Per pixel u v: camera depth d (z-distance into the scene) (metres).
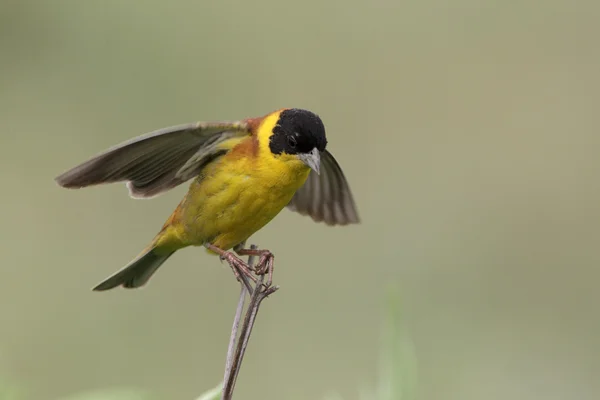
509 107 15.94
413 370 5.63
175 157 7.60
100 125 14.59
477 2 16.55
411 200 14.76
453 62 16.11
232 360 5.37
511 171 15.38
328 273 13.53
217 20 15.57
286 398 12.11
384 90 15.75
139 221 13.35
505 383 12.34
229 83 15.27
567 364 12.70
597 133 15.55
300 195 8.91
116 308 12.38
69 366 11.66
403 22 16.34
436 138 15.50
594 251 14.39
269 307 12.87
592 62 16.38
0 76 14.77
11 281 12.54
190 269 12.80
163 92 14.96
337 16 16.19
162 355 11.98
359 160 15.15
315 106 15.49
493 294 13.78
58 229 13.18
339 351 12.62
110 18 15.18
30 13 14.97
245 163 7.56
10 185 13.60
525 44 16.31
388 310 5.74
